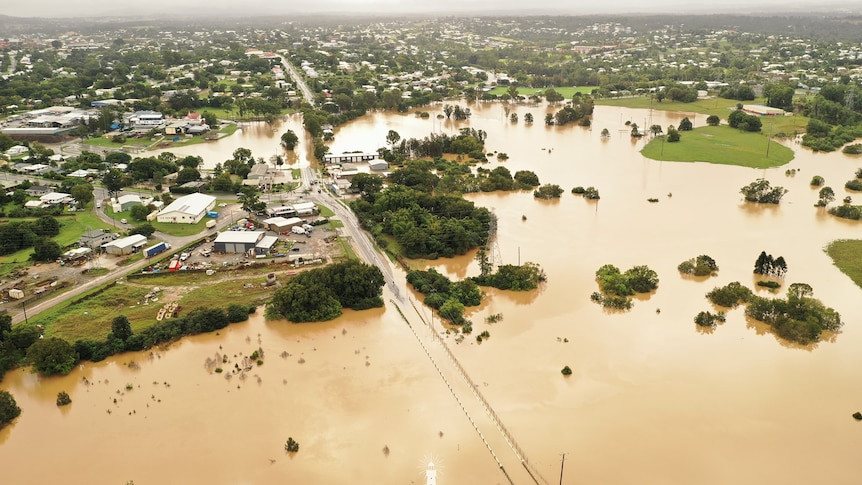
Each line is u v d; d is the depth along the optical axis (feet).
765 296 419.13
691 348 359.05
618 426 293.84
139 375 340.18
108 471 270.05
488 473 265.34
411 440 286.05
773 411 302.86
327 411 307.17
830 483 258.98
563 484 259.19
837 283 434.71
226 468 270.26
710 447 279.69
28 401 320.50
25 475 269.03
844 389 318.86
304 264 469.57
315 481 262.47
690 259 468.34
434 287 431.02
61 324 384.47
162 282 442.50
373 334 380.99
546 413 303.89
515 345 364.99
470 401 313.94
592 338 371.15
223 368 345.31
